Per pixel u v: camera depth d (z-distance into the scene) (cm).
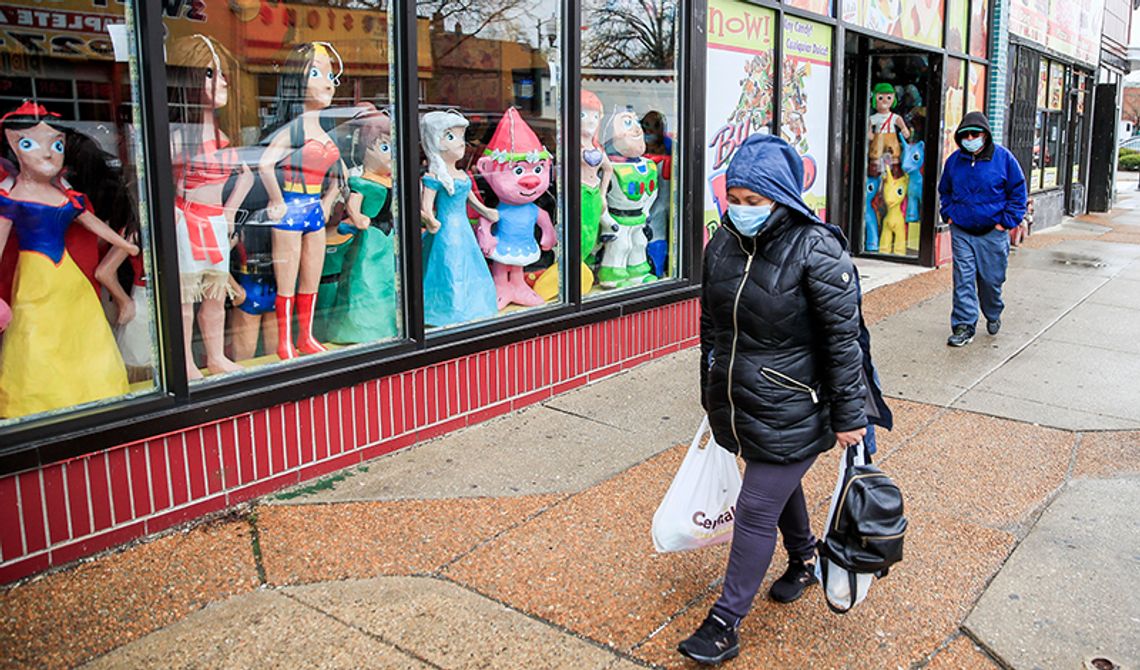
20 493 340
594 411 554
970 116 708
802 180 296
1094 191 1875
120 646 306
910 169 1102
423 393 491
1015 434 523
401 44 463
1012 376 641
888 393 603
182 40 396
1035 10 1382
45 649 303
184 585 345
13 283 358
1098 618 330
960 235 726
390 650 306
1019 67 1351
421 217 495
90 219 371
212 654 302
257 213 428
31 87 358
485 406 530
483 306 536
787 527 335
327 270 460
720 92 710
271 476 423
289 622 322
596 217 612
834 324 285
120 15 363
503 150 539
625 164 629
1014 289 978
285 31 434
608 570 362
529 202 559
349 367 449
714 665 296
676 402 571
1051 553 380
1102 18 1780
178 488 388
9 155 355
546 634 317
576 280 586
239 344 427
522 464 468
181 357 382
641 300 638
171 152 391
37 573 347
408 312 482
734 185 283
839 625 326
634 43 622
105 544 366
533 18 546
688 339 697
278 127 434
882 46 1038
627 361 638
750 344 293
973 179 711
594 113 598
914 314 844
